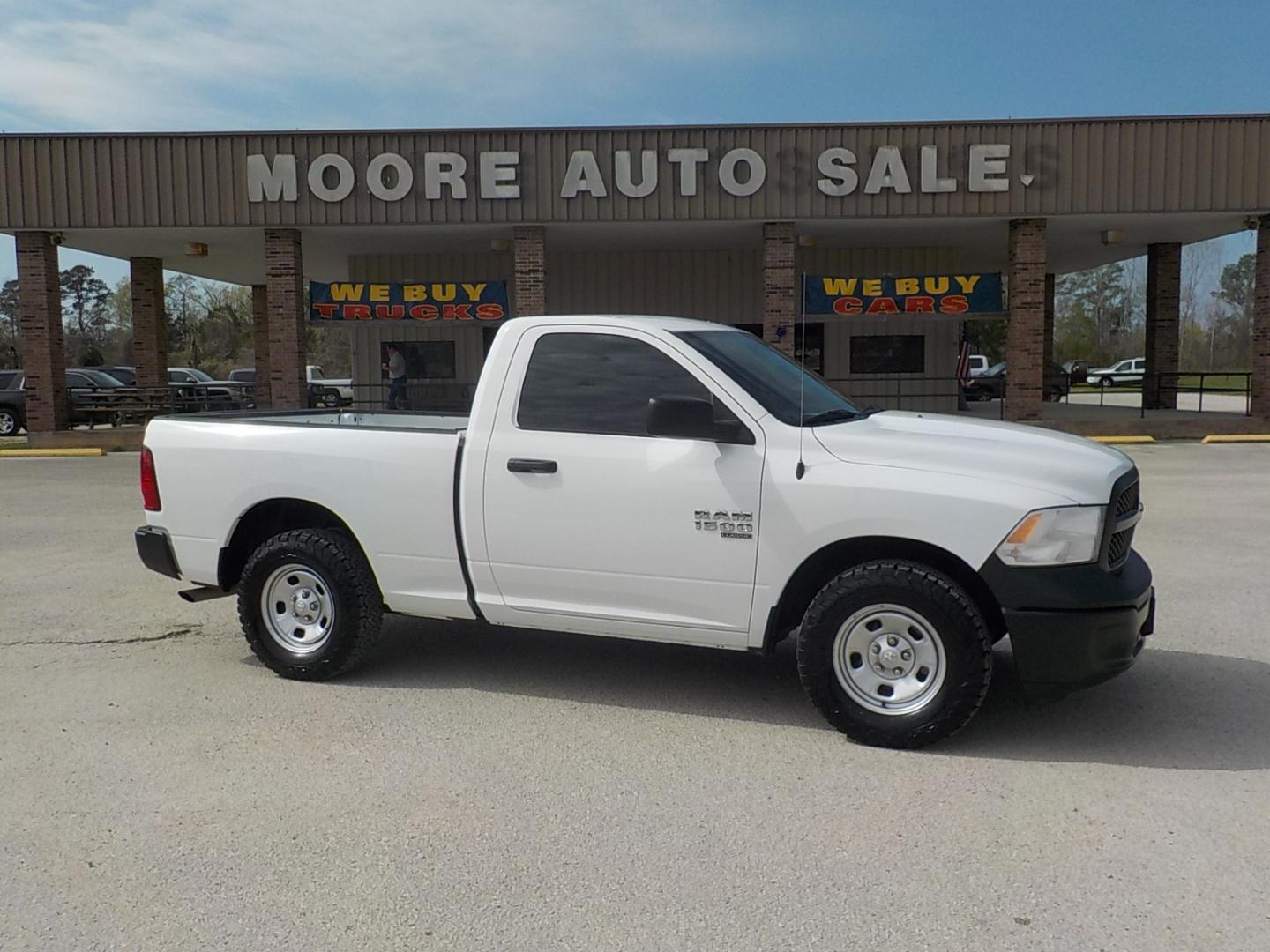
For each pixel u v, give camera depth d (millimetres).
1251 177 19188
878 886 3492
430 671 5941
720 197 19484
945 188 19359
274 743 4824
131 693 5555
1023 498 4465
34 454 19672
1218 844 3766
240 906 3395
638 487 5000
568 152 19422
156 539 6074
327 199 19578
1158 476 14641
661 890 3475
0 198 19688
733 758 4625
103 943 3189
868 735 4711
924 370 24844
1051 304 34562
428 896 3453
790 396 5238
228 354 77562
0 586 8141
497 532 5289
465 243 23156
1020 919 3281
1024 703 5305
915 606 4582
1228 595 7477
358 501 5562
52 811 4105
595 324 5262
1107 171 19266
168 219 19594
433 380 25312
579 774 4453
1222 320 91938
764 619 4891
